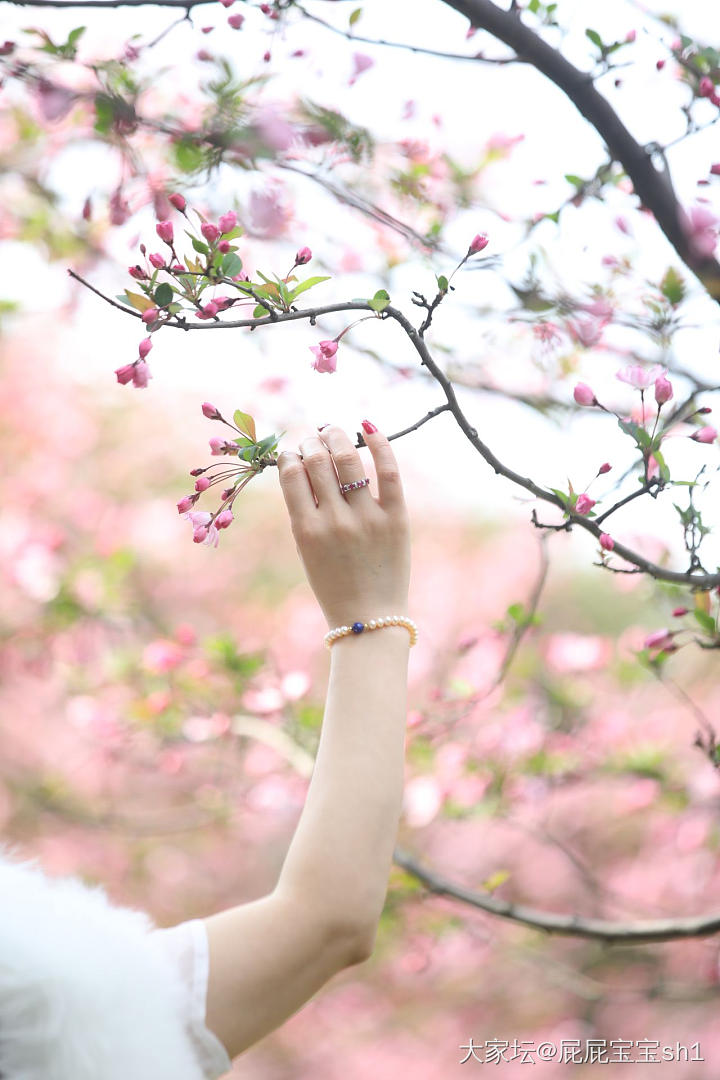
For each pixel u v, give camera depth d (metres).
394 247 2.39
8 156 2.24
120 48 1.92
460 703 2.99
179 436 6.43
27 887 1.04
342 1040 5.48
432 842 5.21
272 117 1.96
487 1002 5.40
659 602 2.46
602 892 3.51
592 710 3.67
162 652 3.23
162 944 1.05
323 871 1.09
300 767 3.09
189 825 3.90
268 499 6.98
